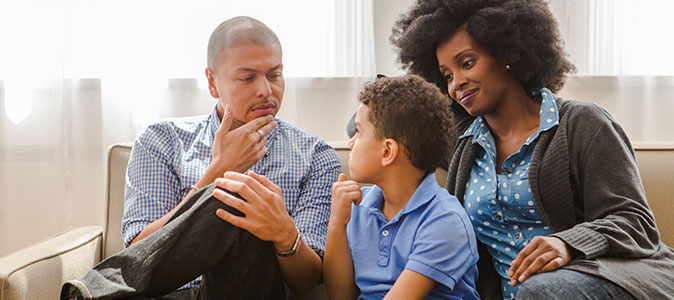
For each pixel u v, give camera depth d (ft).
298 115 7.59
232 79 4.80
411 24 4.91
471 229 4.17
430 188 4.28
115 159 5.46
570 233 3.74
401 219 4.28
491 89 4.53
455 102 5.11
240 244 3.88
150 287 3.70
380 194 4.59
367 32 7.46
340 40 7.50
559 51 4.77
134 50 7.45
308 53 7.53
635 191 3.99
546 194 4.24
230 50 4.79
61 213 7.63
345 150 5.57
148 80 7.47
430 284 3.92
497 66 4.55
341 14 7.48
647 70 7.47
